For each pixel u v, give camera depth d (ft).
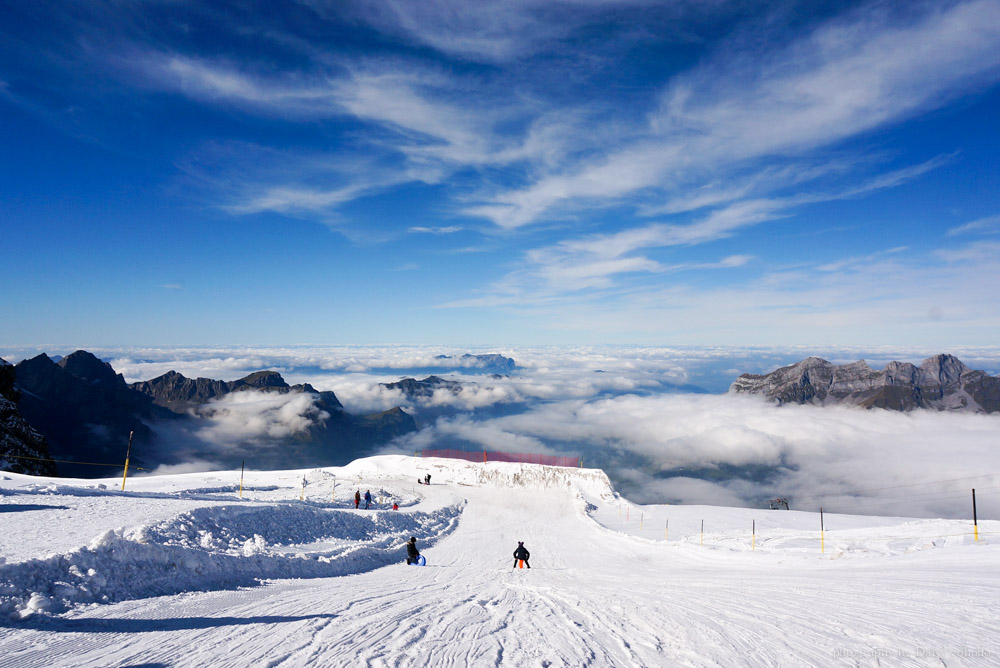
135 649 23.59
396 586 48.91
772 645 25.30
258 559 50.62
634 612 34.37
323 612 32.48
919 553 69.87
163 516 65.51
